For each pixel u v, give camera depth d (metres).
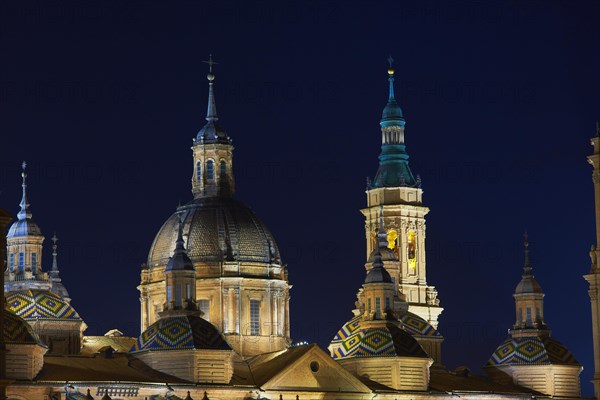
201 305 191.50
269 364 181.12
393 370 184.38
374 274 192.25
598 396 174.00
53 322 184.50
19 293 186.62
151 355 172.88
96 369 169.50
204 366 171.12
